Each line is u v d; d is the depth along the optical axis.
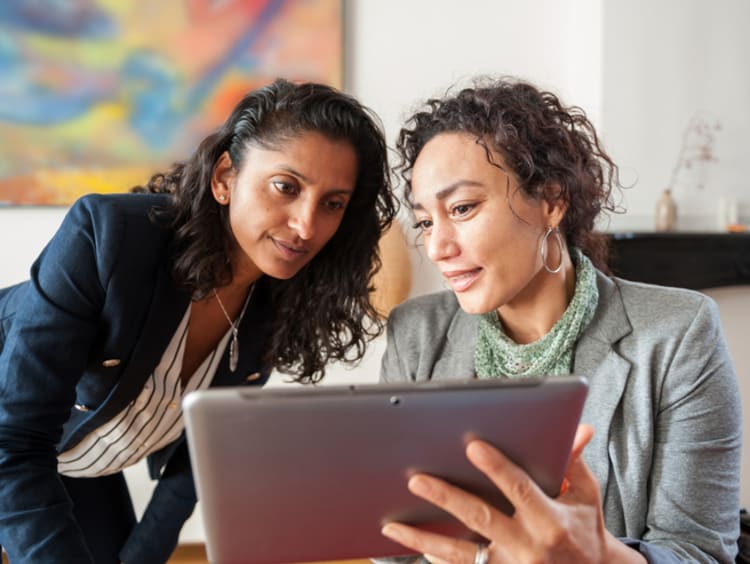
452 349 1.11
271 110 0.99
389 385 0.62
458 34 2.36
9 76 2.21
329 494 0.65
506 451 0.64
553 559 0.66
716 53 2.35
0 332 1.15
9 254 2.26
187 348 1.17
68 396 0.99
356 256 1.15
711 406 0.96
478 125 0.93
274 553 0.68
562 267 1.01
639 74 2.32
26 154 2.23
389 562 0.98
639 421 0.97
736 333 2.37
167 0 2.25
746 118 2.38
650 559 0.81
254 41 2.29
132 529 1.42
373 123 1.05
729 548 0.94
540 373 1.01
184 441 1.32
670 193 2.32
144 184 2.28
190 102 2.28
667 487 0.95
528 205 0.94
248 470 0.62
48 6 2.22
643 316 1.02
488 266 0.94
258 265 1.03
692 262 2.25
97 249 0.98
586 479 0.69
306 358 1.22
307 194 0.98
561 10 2.39
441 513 0.68
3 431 0.94
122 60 2.25
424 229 1.00
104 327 1.02
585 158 1.02
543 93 1.02
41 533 0.91
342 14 2.30
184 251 1.04
